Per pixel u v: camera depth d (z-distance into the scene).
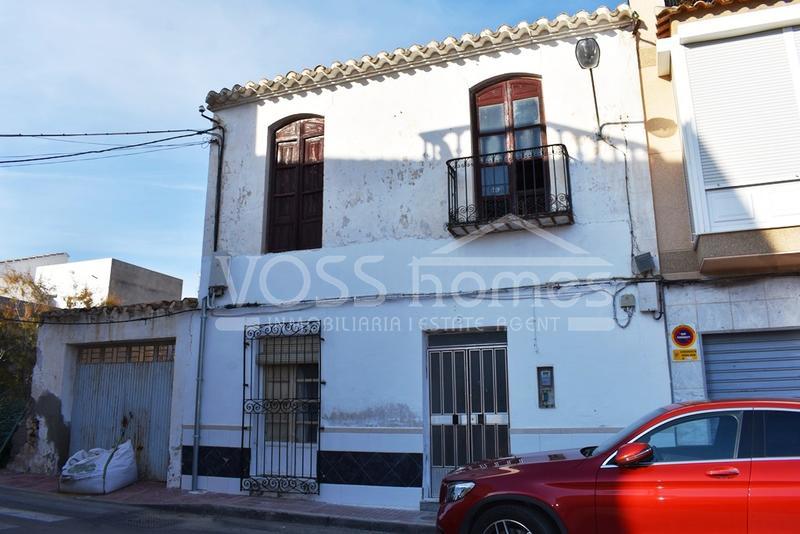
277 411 9.91
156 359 11.62
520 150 8.99
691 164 7.86
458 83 9.84
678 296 8.20
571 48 9.27
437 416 9.14
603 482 4.89
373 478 9.06
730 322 7.93
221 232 11.02
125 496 9.85
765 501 4.45
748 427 4.78
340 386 9.55
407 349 9.30
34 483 11.03
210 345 10.56
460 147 9.64
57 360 12.40
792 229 7.42
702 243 7.70
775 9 7.77
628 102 8.88
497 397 8.91
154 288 26.81
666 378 8.02
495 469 5.42
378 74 10.32
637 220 8.55
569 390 8.39
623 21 8.98
